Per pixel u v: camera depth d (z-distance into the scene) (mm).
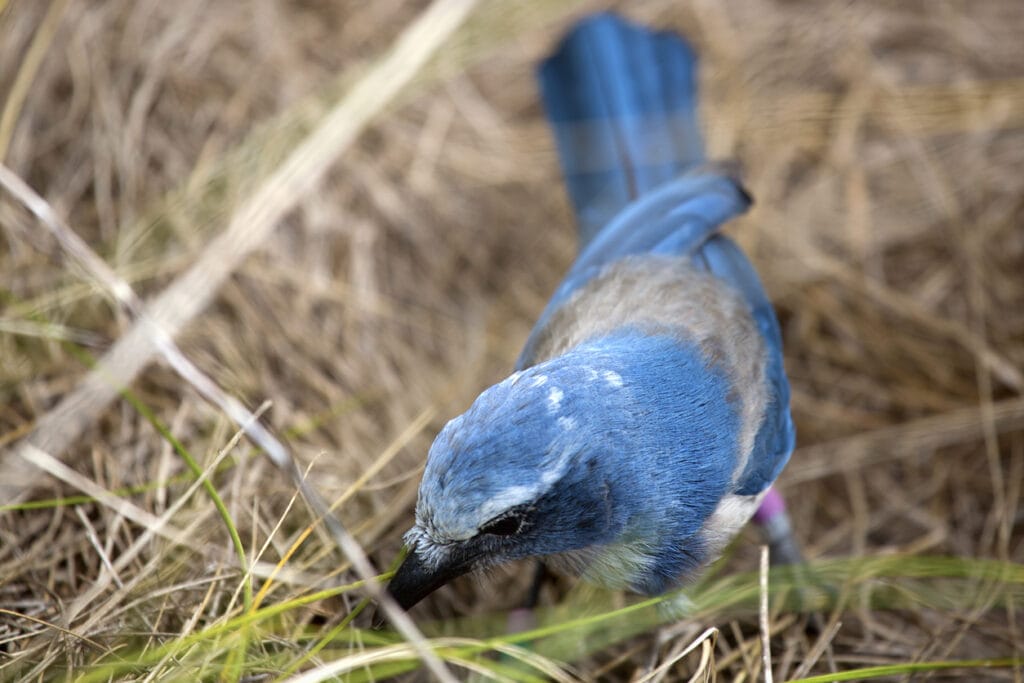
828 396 13758
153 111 13648
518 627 10617
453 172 14906
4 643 8906
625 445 8430
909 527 12750
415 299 13938
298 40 14883
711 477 9031
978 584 11102
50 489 10164
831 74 15789
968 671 10336
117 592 9180
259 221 12453
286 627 9445
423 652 7574
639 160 13109
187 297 11844
